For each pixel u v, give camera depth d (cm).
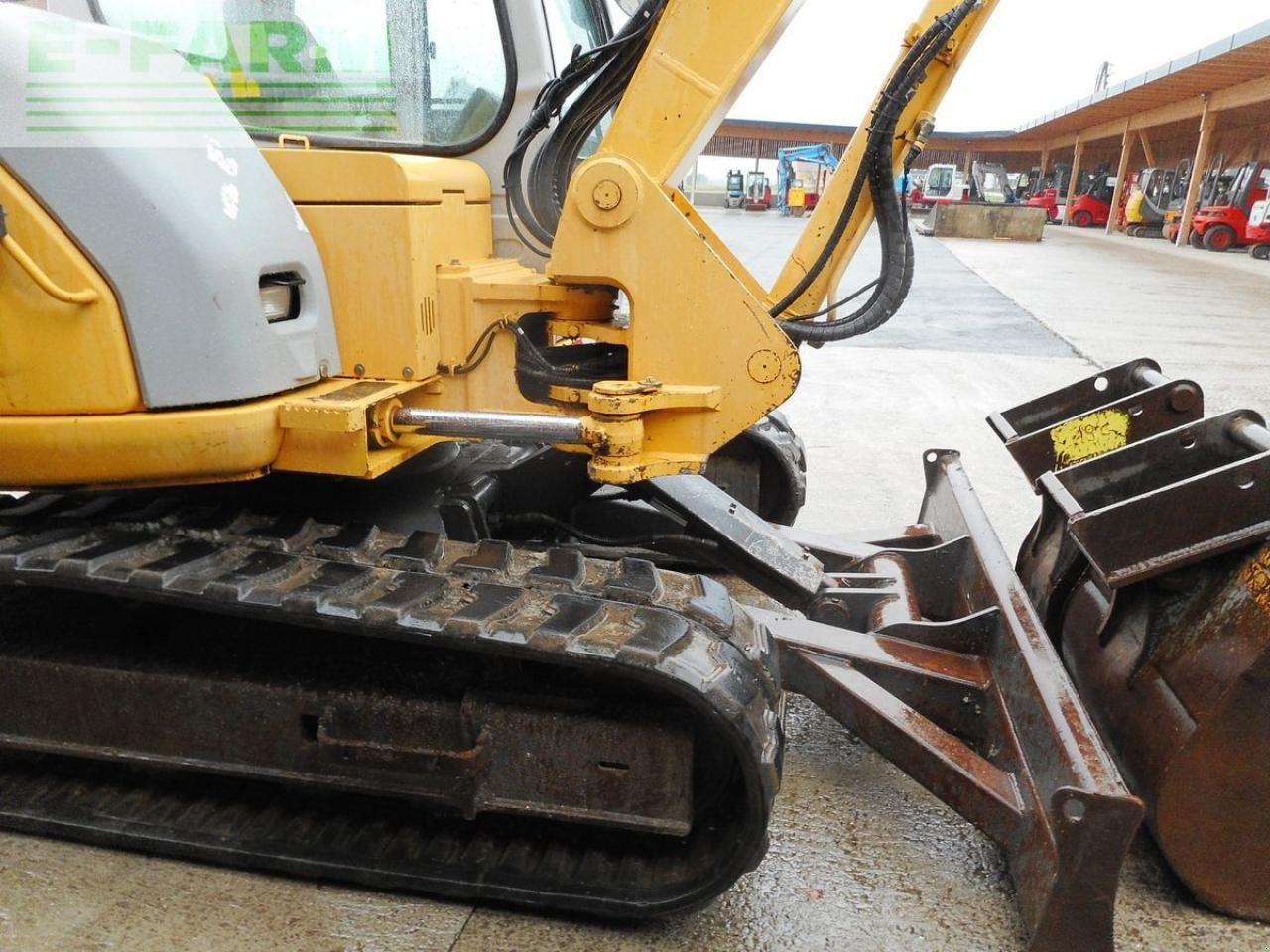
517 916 198
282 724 199
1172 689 202
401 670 200
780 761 178
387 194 210
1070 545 260
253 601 181
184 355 185
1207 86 2356
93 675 206
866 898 207
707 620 187
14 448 191
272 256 195
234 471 196
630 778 186
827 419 621
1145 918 200
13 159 175
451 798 193
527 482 294
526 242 264
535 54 253
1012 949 193
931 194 3659
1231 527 191
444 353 233
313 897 201
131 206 177
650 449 229
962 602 284
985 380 743
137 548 197
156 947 186
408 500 252
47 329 184
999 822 197
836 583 284
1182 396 266
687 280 217
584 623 178
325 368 216
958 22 223
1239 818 190
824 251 247
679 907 186
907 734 205
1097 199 3319
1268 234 1936
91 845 215
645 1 227
